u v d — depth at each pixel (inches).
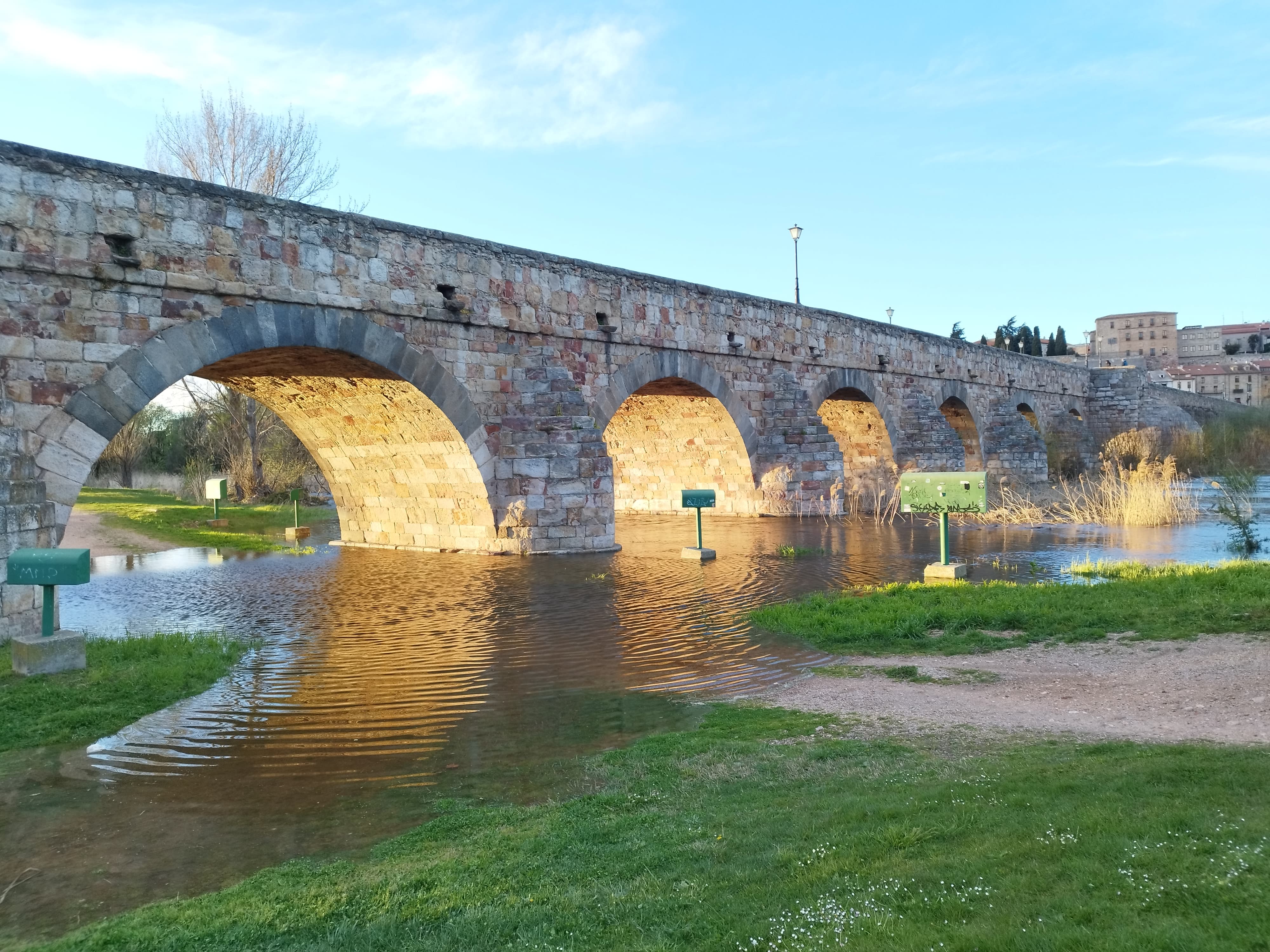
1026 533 937.5
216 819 243.3
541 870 195.5
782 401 1212.5
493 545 844.6
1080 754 242.2
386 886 192.7
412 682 386.0
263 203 642.8
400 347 738.2
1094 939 129.0
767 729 299.9
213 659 417.4
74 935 177.5
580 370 913.5
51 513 482.0
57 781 273.1
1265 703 281.4
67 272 538.0
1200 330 5841.5
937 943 134.7
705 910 166.7
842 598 547.2
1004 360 1924.2
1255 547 729.6
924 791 217.8
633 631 485.7
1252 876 144.1
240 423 1567.4
